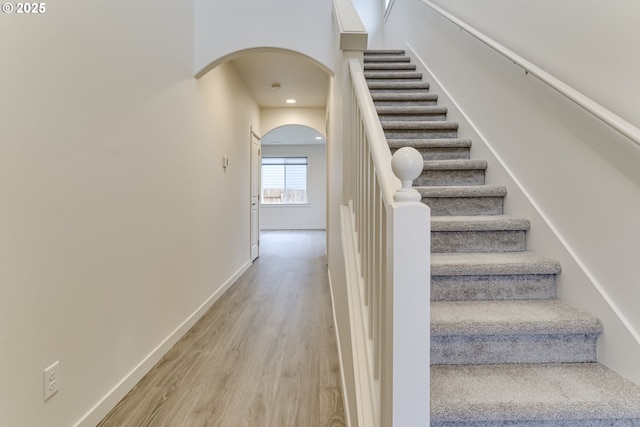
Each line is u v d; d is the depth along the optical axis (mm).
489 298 1573
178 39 2520
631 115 1206
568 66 1510
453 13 2832
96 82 1621
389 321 784
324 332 2742
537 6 1716
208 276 3246
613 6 1269
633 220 1211
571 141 1502
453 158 2498
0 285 1148
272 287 4023
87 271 1566
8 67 1174
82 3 1522
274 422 1674
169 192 2400
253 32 2789
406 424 754
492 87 2199
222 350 2420
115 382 1784
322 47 2787
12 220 1189
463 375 1248
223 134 3686
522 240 1818
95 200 1619
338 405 1804
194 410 1757
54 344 1373
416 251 742
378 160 1025
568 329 1306
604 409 1062
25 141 1238
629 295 1224
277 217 10266
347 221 1812
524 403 1075
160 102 2258
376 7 6023
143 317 2062
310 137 9062
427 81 3533
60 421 1402
